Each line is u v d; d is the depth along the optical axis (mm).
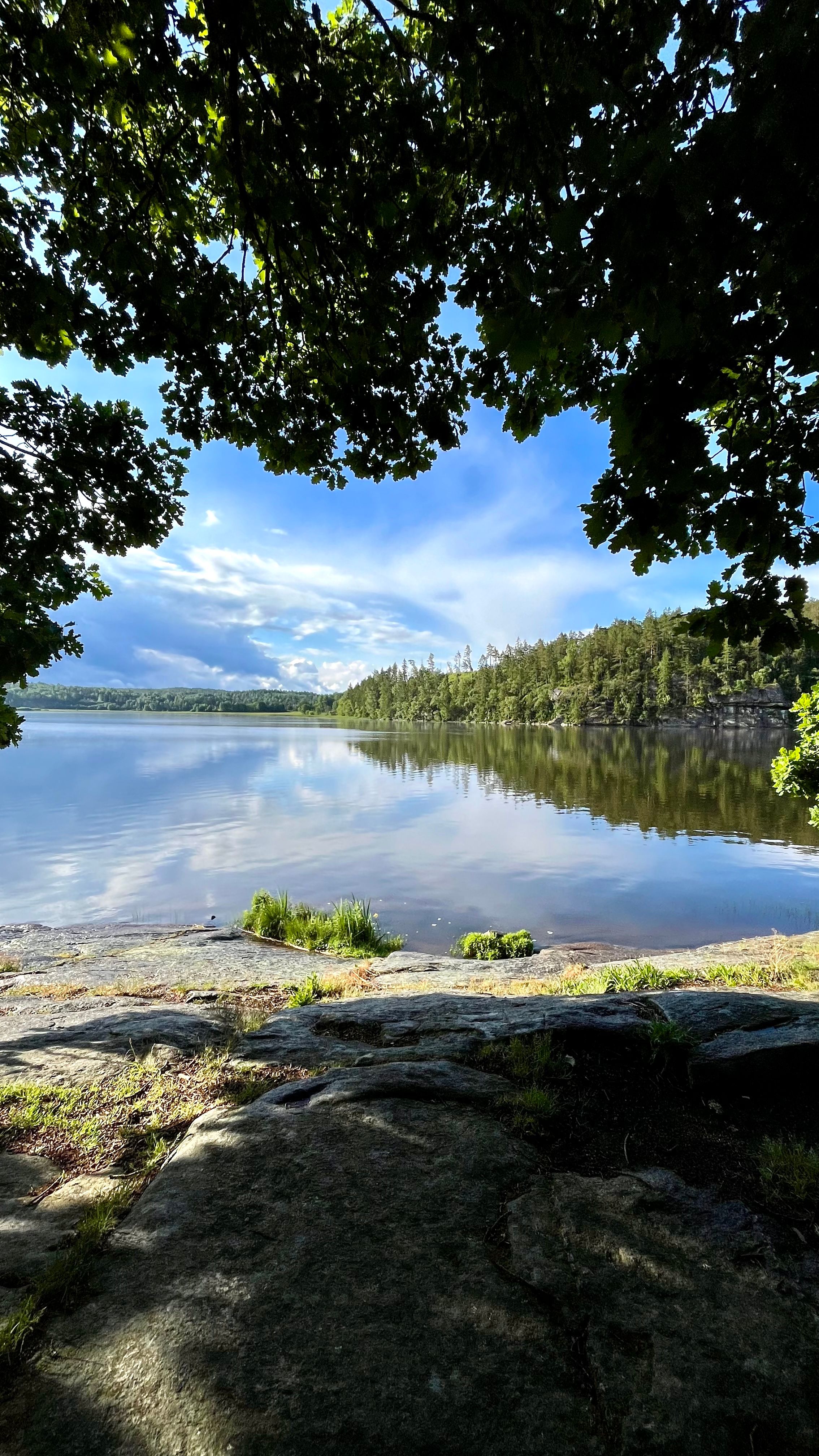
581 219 1845
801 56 1504
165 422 4410
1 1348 1868
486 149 2676
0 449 4543
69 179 3594
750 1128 3367
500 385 3678
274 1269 2250
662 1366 1911
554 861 18781
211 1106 3568
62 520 4715
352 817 25984
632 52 2008
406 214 3211
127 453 5023
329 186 3248
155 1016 5207
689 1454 1655
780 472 2344
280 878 16828
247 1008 5918
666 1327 2062
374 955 11016
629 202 1753
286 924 12305
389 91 2998
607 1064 3975
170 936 11680
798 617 2322
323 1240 2404
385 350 3988
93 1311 2049
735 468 2217
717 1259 2375
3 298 3797
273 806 28656
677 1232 2514
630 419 2107
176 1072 3990
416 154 3092
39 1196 2715
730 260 1830
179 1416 1697
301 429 4547
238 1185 2740
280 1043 4539
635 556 2381
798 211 1700
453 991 6945
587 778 40312
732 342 1963
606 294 2057
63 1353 1887
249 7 2473
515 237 2744
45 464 4730
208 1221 2502
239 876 17000
